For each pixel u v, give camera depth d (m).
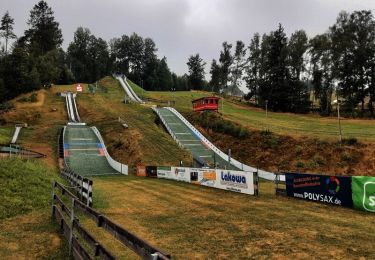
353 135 50.94
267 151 53.19
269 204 19.84
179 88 198.62
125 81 142.38
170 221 15.32
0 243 11.55
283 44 101.88
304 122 72.62
